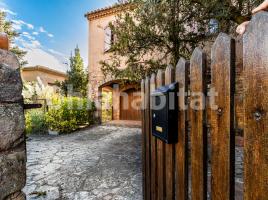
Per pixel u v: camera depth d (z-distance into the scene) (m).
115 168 4.54
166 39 5.48
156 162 2.05
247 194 0.90
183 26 5.41
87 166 4.70
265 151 0.82
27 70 22.59
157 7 4.77
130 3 5.43
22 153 1.18
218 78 1.11
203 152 1.25
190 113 1.39
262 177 0.83
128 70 6.10
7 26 15.51
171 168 1.66
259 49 0.84
